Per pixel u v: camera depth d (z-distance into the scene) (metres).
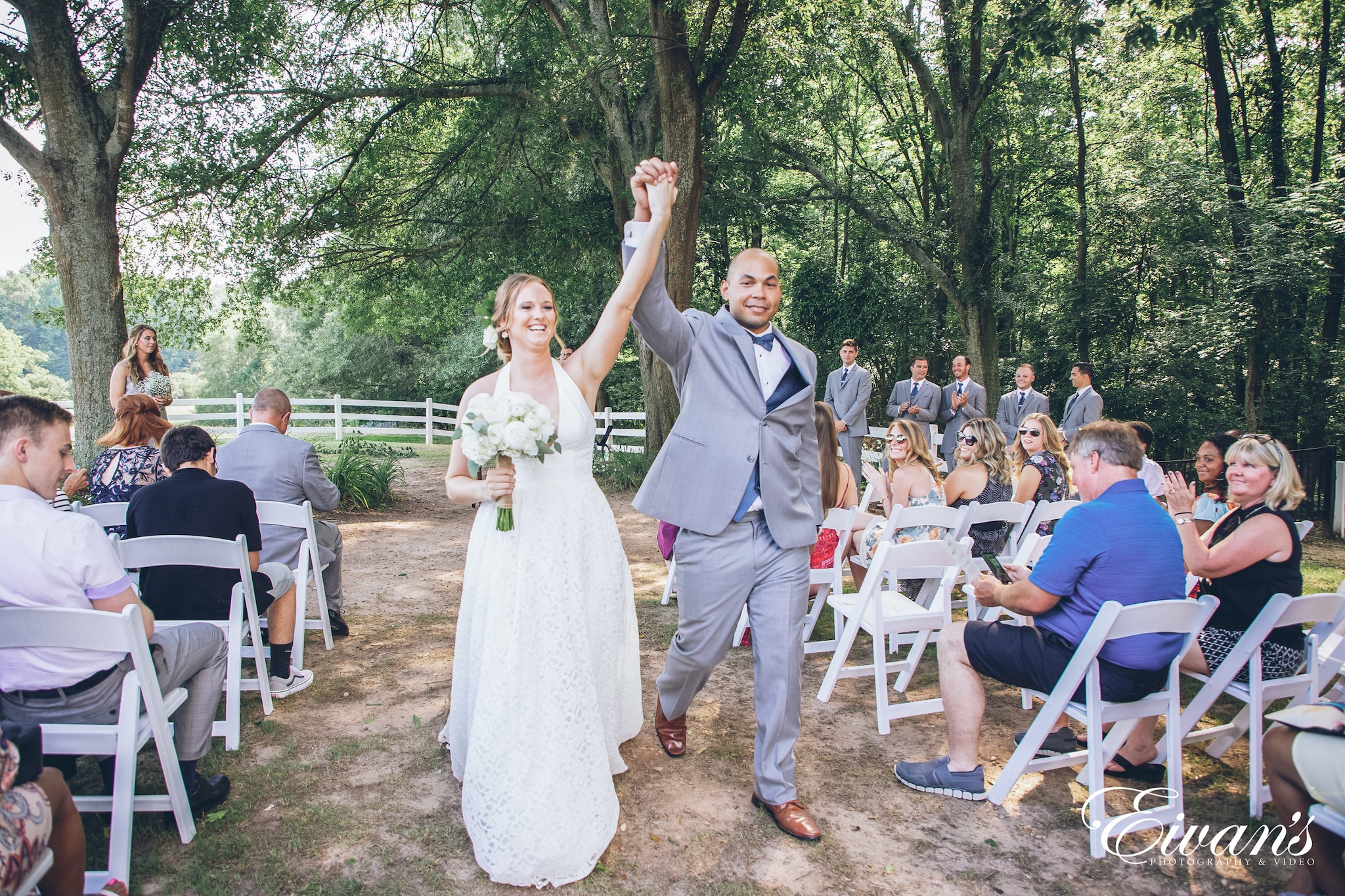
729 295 3.00
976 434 5.07
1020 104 14.70
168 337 12.23
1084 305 14.91
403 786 3.15
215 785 2.99
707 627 2.94
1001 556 4.93
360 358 28.91
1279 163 12.97
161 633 2.77
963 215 14.88
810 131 17.27
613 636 3.08
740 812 2.99
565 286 15.43
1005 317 16.98
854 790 3.19
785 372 2.95
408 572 6.57
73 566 2.39
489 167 13.16
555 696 2.57
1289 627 3.24
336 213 12.70
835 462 4.62
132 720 2.45
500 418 2.49
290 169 11.93
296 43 10.98
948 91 16.83
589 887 2.54
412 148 13.48
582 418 2.83
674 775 3.25
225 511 3.55
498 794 2.55
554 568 2.63
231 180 11.12
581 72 10.44
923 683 4.38
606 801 2.67
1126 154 14.91
